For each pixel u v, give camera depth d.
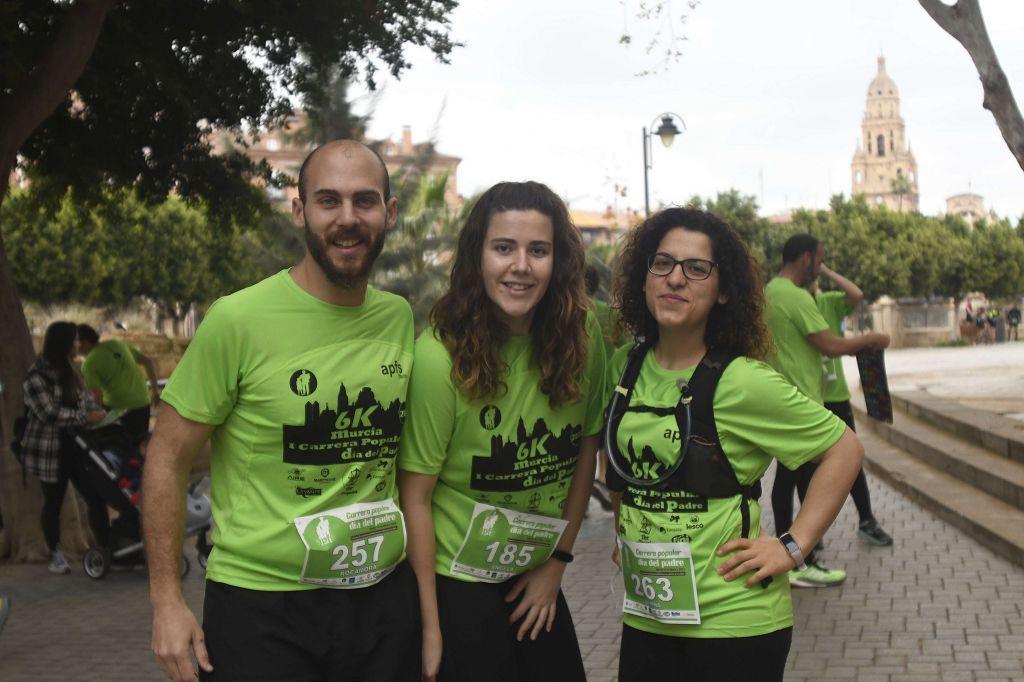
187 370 2.51
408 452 2.72
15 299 8.55
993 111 7.16
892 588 6.22
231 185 10.08
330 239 2.52
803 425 2.56
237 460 2.55
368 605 2.62
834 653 5.03
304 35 8.80
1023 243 59.44
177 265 42.03
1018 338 48.06
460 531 2.78
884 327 47.53
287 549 2.51
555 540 2.86
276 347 2.52
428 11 8.95
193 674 2.43
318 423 2.52
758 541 2.55
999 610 5.63
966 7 7.09
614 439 2.70
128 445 7.87
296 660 2.52
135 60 7.91
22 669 5.49
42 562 8.44
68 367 7.84
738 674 2.54
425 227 17.89
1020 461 9.38
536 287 2.66
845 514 8.83
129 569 8.05
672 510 2.61
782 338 6.06
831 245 54.06
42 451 7.82
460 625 2.77
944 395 15.63
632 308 2.84
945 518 8.33
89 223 11.07
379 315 2.66
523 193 2.69
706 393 2.59
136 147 9.39
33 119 7.37
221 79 8.88
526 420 2.74
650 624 2.68
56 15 7.75
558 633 2.95
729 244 2.68
